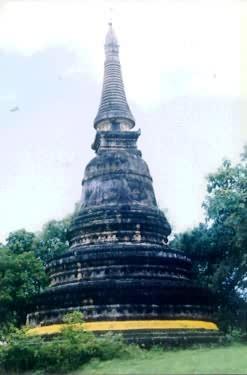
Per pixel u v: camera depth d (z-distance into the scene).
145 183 33.75
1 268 33.66
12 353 22.38
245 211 33.47
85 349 21.73
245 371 17.45
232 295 37.03
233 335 28.75
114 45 37.91
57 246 43.38
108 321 26.73
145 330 26.38
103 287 27.38
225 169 36.41
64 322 27.06
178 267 30.20
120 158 33.78
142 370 18.67
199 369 18.06
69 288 27.98
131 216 31.69
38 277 33.97
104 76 37.34
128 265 28.94
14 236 42.53
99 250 29.73
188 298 28.30
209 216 37.16
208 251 38.69
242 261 35.81
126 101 36.91
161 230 32.47
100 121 36.03
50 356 21.78
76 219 33.00
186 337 26.03
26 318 32.56
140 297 27.28
